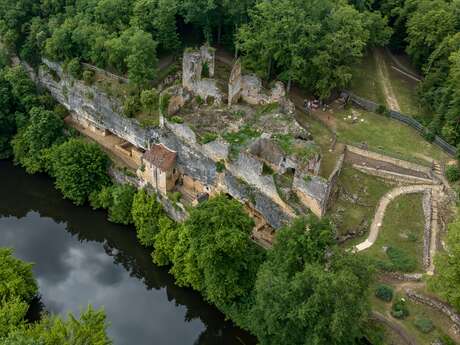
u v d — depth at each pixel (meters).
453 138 70.38
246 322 58.66
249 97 75.19
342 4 80.69
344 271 44.94
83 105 82.81
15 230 77.25
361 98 81.12
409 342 51.09
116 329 61.94
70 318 49.72
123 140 82.75
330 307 45.38
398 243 60.84
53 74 87.31
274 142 65.44
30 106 85.94
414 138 74.44
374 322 52.94
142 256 71.94
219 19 82.50
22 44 91.19
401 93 83.31
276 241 54.75
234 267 56.88
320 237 50.28
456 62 68.19
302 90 83.12
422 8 79.69
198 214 57.38
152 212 69.75
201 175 69.88
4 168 86.44
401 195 66.44
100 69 82.00
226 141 64.38
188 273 61.66
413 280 56.81
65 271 70.31
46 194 81.94
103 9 81.81
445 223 62.28
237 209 57.78
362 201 65.88
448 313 52.84
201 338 62.09
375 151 70.69
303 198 61.72
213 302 62.62
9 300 57.22
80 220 77.81
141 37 73.69
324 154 69.62
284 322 49.34
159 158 69.88
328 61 74.44
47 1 89.44
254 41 73.38
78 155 74.56
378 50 93.94
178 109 72.31
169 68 83.75
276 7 72.69
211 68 75.00
